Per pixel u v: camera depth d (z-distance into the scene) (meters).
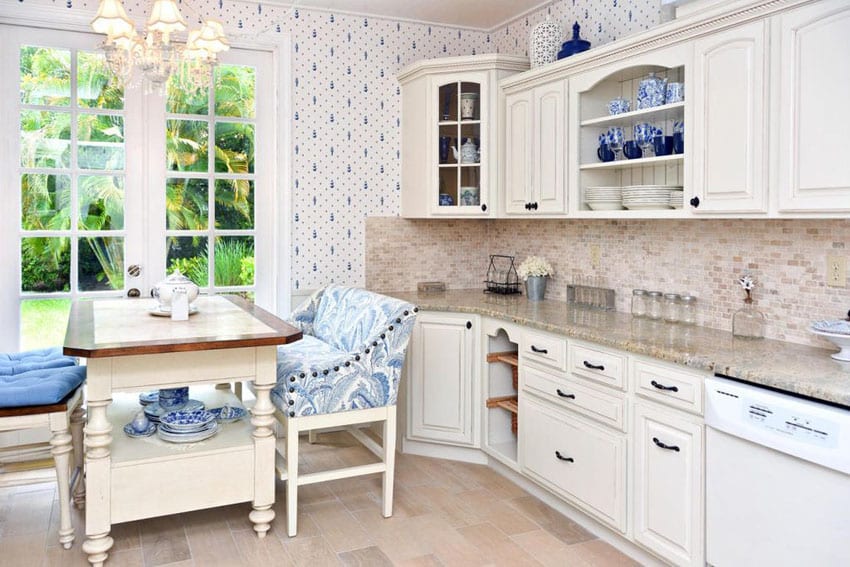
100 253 3.78
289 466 2.82
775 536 2.01
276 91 4.07
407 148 4.28
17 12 3.48
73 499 3.13
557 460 3.04
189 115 3.91
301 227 4.15
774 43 2.26
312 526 2.95
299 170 4.12
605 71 3.07
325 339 3.55
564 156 3.36
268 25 4.00
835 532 1.83
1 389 2.59
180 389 3.21
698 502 2.29
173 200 3.92
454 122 3.98
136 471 2.58
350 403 2.92
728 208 2.46
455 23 4.43
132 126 3.79
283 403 2.86
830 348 2.42
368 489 3.38
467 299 4.01
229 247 4.06
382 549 2.74
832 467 1.82
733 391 2.11
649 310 3.14
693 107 2.60
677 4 2.67
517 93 3.72
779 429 1.96
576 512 3.01
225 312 3.18
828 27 2.08
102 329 2.69
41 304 3.68
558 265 3.95
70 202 3.70
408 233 4.43
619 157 3.27
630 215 2.96
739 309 2.79
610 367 2.68
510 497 3.29
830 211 2.10
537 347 3.15
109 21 2.46
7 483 2.70
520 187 3.72
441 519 3.04
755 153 2.34
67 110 3.66
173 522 2.98
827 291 2.45
